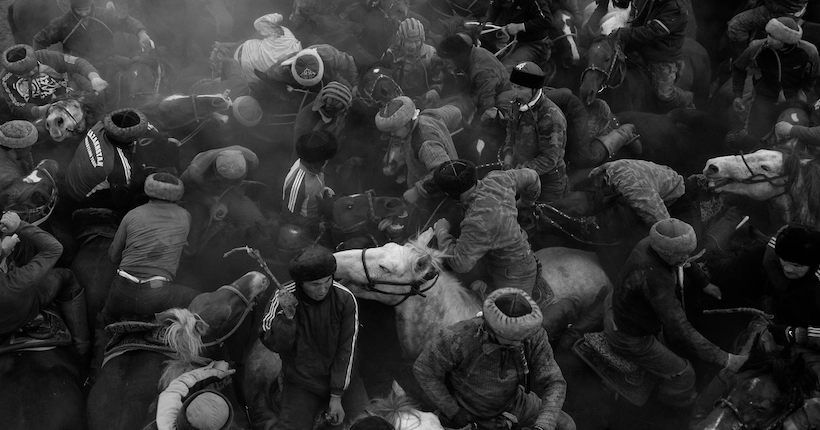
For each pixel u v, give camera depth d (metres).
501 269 5.82
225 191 6.47
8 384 5.52
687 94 8.95
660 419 6.14
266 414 5.63
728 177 6.44
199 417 4.30
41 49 8.14
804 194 6.48
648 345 5.84
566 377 6.16
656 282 5.40
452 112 6.91
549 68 9.07
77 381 5.88
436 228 5.79
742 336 6.08
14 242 5.52
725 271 6.36
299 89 7.27
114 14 8.70
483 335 4.50
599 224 6.50
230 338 5.93
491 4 8.88
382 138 6.86
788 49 7.16
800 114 7.16
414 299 5.58
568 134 7.18
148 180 5.84
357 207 6.04
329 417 5.23
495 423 4.84
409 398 5.19
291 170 6.29
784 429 5.12
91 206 6.53
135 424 5.24
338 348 5.15
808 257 5.09
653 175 6.24
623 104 8.66
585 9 9.82
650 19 8.45
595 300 6.33
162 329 5.57
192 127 7.25
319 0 9.40
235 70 8.36
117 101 8.07
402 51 7.68
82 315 6.14
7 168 6.28
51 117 7.01
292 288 5.09
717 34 10.23
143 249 5.74
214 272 6.40
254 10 10.52
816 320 5.27
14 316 5.59
